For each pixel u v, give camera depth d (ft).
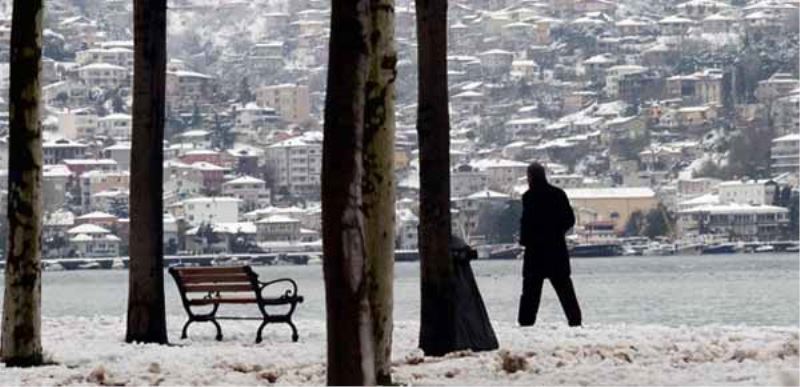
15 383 73.87
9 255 85.15
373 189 70.08
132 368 79.10
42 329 113.39
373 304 69.82
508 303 260.83
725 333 94.84
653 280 453.17
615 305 251.80
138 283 98.89
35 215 85.35
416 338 98.02
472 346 87.51
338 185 58.39
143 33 97.66
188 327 114.62
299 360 82.33
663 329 100.89
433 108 85.61
